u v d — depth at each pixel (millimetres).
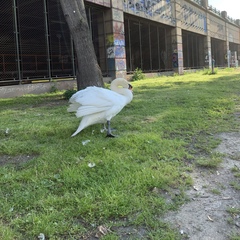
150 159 3645
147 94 9953
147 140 4340
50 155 3807
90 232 2279
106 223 2375
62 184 3000
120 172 3211
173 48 24531
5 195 2805
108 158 3613
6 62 14031
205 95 9188
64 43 16250
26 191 2848
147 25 21359
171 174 3234
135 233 2268
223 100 8141
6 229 2252
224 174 3363
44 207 2559
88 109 4176
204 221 2439
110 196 2686
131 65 19047
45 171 3318
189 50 29344
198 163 3631
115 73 16141
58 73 16797
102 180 3051
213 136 4863
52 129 5105
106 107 4273
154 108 7176
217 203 2725
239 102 8062
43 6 13516
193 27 28250
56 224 2318
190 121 5734
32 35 16641
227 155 3949
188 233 2285
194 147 4270
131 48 19375
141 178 3061
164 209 2580
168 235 2229
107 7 15711
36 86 11859
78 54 8461
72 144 4246
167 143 4266
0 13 14391
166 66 24453
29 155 3996
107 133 4602
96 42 16453
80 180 3025
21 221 2355
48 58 13273
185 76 20516
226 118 6164
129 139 4383
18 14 13328
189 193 2902
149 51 21594
